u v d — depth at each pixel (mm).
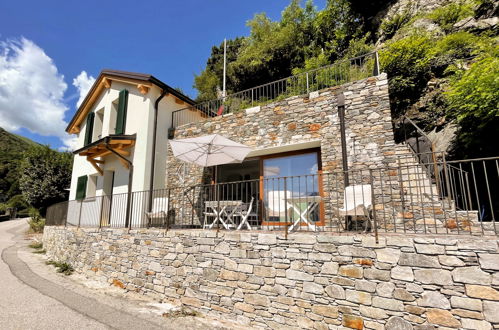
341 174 5668
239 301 4070
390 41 12250
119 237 6105
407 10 12836
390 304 3000
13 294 5137
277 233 3939
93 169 10219
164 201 7277
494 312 2514
